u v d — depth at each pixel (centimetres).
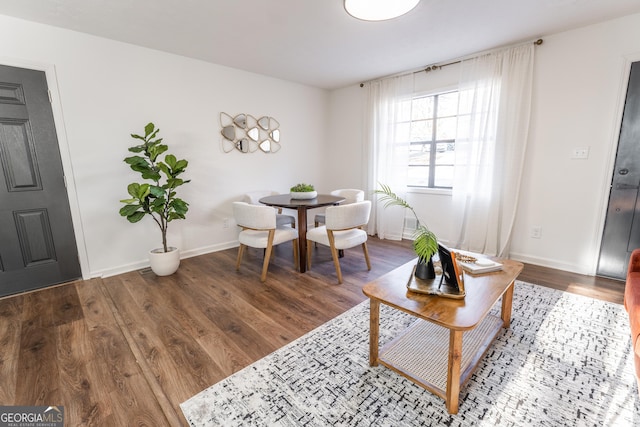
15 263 257
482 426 129
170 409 140
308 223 512
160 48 312
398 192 424
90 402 144
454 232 369
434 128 400
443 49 318
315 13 238
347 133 488
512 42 301
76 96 272
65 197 275
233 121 387
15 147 248
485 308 140
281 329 205
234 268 323
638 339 131
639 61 247
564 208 300
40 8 225
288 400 144
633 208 263
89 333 201
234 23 255
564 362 167
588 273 292
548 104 297
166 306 238
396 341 183
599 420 130
